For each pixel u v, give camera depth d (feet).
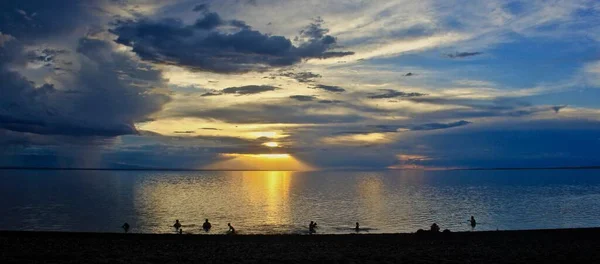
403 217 171.22
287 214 182.91
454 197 276.41
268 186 453.99
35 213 175.52
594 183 482.69
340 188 403.13
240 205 226.17
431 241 92.84
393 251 76.89
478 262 62.44
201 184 501.15
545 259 64.95
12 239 87.81
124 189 366.84
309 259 65.46
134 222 153.99
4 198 249.96
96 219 159.94
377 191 349.61
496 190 352.90
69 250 74.18
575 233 104.06
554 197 269.64
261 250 77.77
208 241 92.73
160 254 70.90
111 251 73.97
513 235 101.86
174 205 222.89
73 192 315.78
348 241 93.30
